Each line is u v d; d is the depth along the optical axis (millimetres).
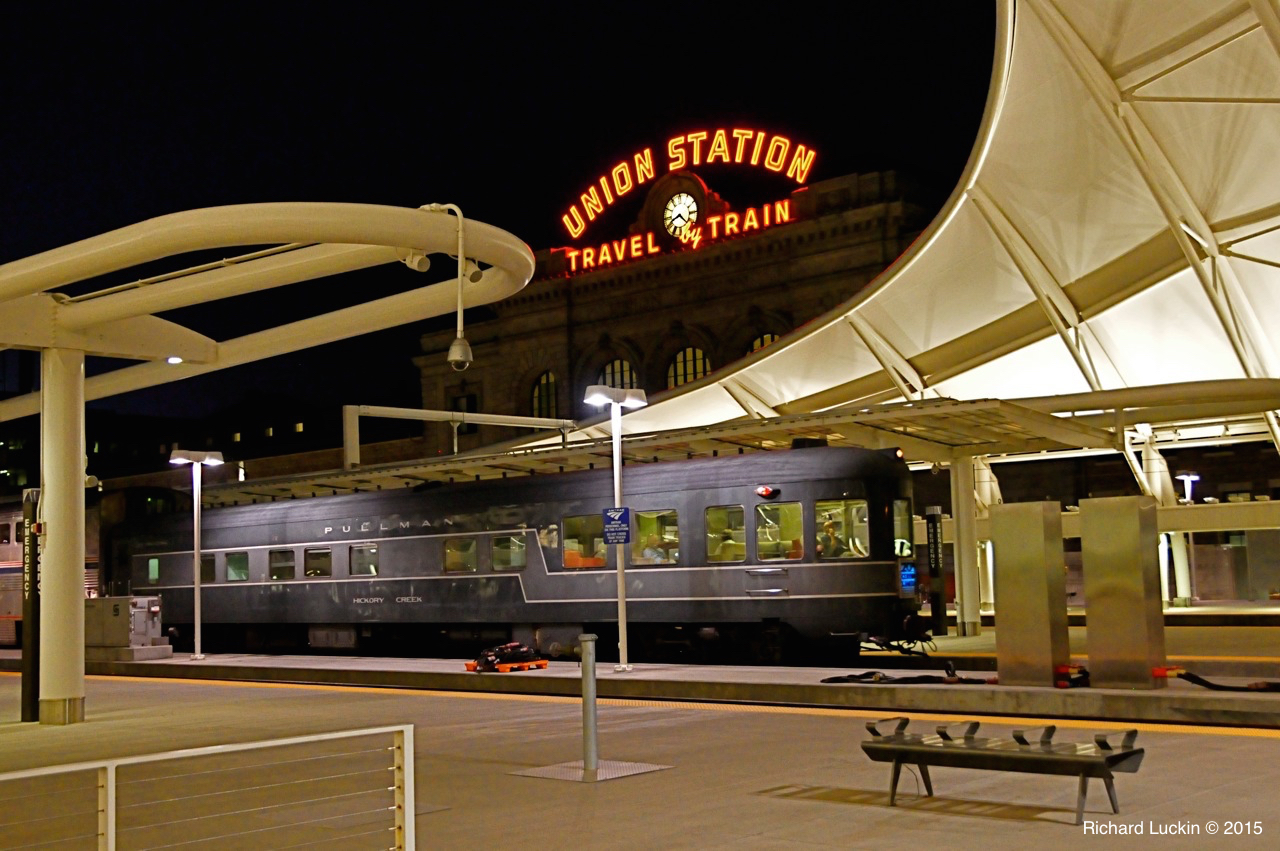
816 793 9734
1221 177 26812
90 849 8703
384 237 14039
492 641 27484
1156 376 33594
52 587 17250
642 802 9625
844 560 22422
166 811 10156
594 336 72062
